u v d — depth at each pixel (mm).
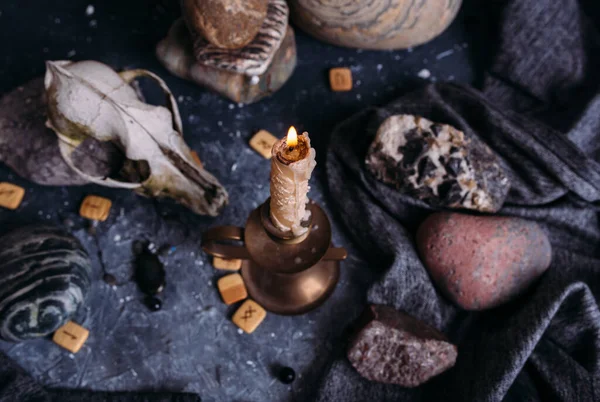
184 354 649
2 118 676
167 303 663
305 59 758
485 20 780
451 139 653
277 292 642
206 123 724
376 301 644
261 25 679
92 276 668
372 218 667
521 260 628
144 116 603
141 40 756
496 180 655
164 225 684
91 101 594
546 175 667
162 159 621
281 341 655
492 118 682
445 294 646
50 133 670
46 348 646
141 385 639
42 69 739
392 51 766
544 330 617
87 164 657
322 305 667
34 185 695
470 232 630
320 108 737
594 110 692
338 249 592
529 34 722
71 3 766
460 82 745
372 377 624
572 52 717
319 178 708
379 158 660
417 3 694
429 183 647
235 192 700
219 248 590
